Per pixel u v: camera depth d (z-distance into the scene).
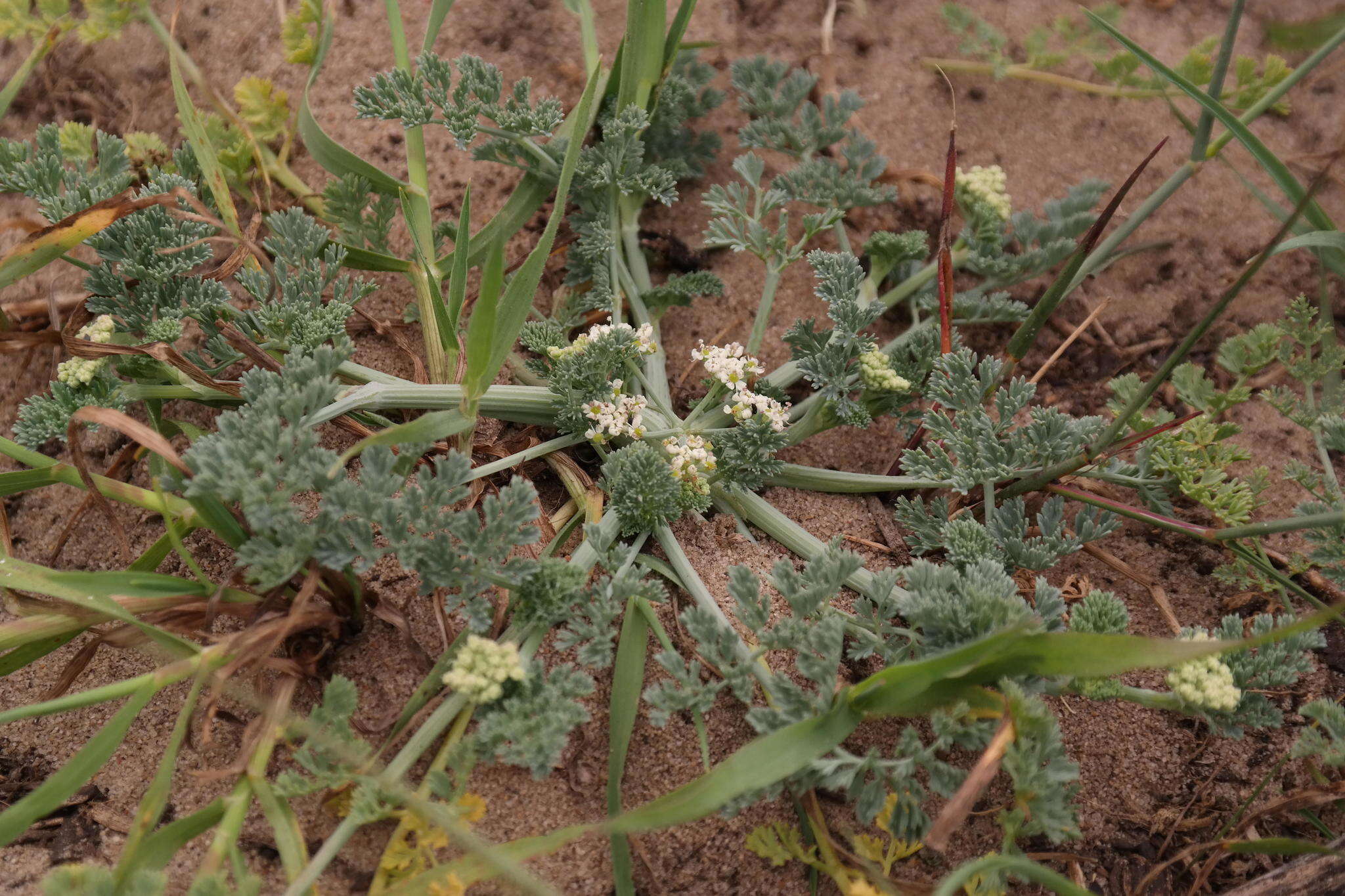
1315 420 0.31
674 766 0.29
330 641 0.29
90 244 0.29
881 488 0.32
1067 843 0.29
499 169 0.36
